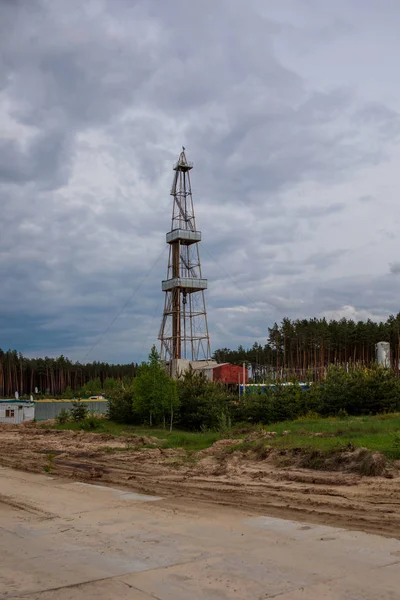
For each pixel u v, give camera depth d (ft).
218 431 106.73
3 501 44.42
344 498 40.91
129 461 71.82
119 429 130.21
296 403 130.41
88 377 477.36
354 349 288.71
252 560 25.55
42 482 55.01
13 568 25.59
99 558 26.84
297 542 28.58
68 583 23.15
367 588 21.22
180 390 139.74
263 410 129.18
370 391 127.34
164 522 34.83
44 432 128.57
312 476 51.47
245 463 63.36
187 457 72.64
